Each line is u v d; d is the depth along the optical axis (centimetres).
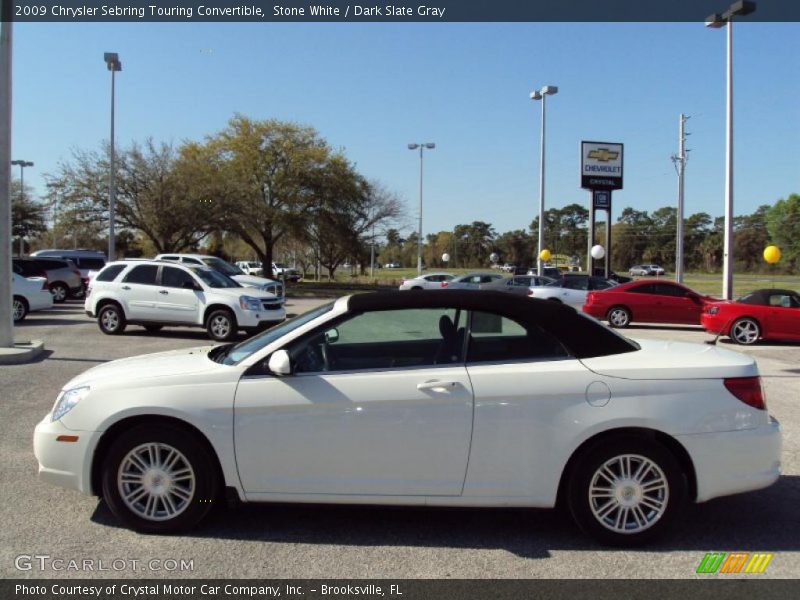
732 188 2208
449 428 409
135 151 3741
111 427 430
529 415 409
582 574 381
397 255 12825
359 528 443
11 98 1114
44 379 948
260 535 430
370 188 5116
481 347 431
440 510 477
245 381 423
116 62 2848
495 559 399
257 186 4547
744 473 415
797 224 7894
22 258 2522
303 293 4047
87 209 3681
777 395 934
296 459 416
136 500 429
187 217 3806
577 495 414
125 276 1551
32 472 548
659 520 412
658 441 421
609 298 2036
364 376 418
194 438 422
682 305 1992
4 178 1115
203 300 1488
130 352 1264
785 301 1608
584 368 416
